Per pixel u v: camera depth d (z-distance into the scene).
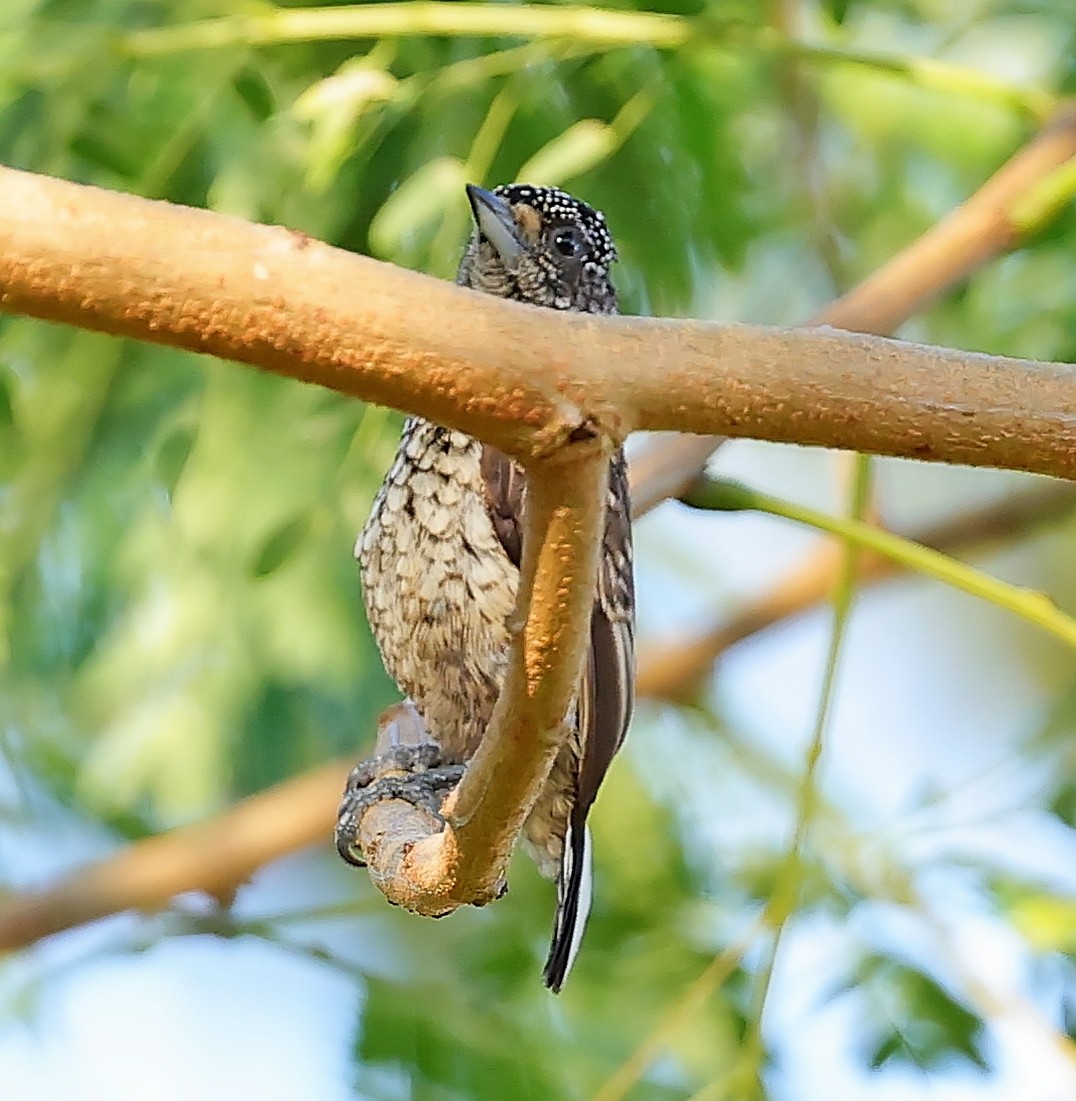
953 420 4.78
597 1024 9.98
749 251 10.61
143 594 10.21
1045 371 4.83
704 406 4.63
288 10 9.12
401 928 12.07
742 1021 9.41
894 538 7.53
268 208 9.12
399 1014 9.67
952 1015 8.96
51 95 9.08
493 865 5.99
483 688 8.48
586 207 9.47
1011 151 11.35
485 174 9.27
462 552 8.27
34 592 10.25
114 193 4.29
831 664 8.09
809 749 8.10
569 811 8.57
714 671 12.34
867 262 11.67
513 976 10.13
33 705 11.24
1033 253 10.66
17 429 9.46
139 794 11.58
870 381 4.72
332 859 13.14
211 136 9.21
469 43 9.44
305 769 10.84
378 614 8.67
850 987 9.12
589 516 4.70
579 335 4.51
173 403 9.72
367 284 4.34
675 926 10.05
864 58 9.02
